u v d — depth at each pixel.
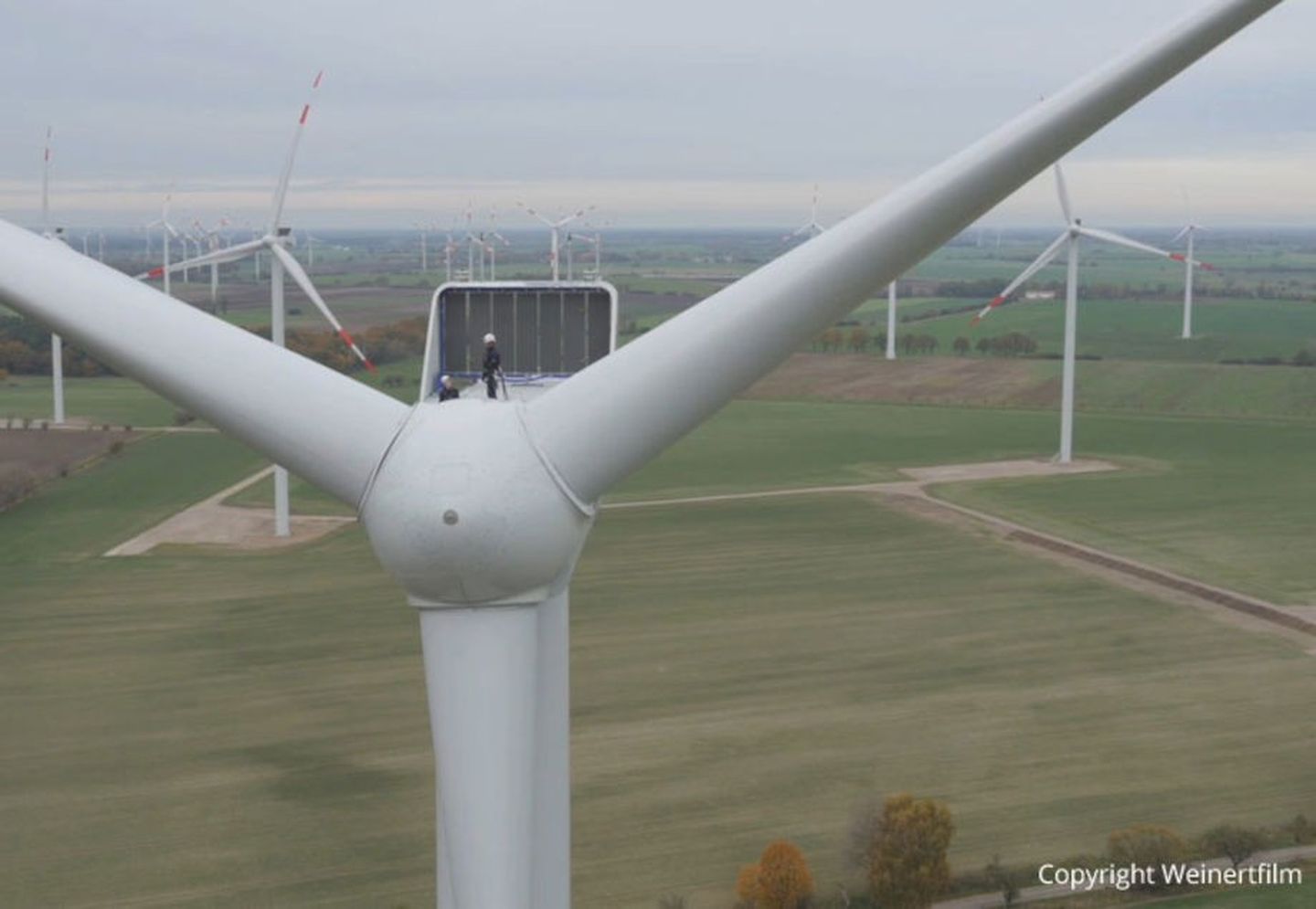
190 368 12.81
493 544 12.01
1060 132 11.81
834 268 12.21
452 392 15.94
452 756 12.34
